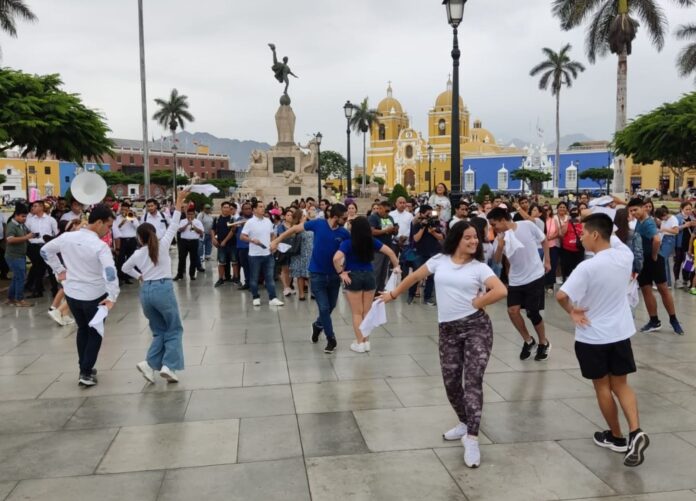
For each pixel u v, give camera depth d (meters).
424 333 7.84
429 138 102.75
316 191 34.50
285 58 34.91
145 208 12.77
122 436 4.48
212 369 6.23
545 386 5.58
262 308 9.77
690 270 11.05
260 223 9.82
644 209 7.42
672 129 20.95
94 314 5.64
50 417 4.88
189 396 5.38
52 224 10.94
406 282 4.54
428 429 4.58
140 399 5.31
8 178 76.06
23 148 17.75
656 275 7.52
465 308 4.11
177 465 3.99
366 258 6.68
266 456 4.12
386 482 3.73
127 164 94.06
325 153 93.38
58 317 8.37
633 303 7.17
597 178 73.88
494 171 89.06
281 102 34.59
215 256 19.19
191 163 103.19
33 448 4.28
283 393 5.45
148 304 5.61
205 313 9.36
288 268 11.04
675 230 10.90
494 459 4.05
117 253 12.50
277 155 34.19
